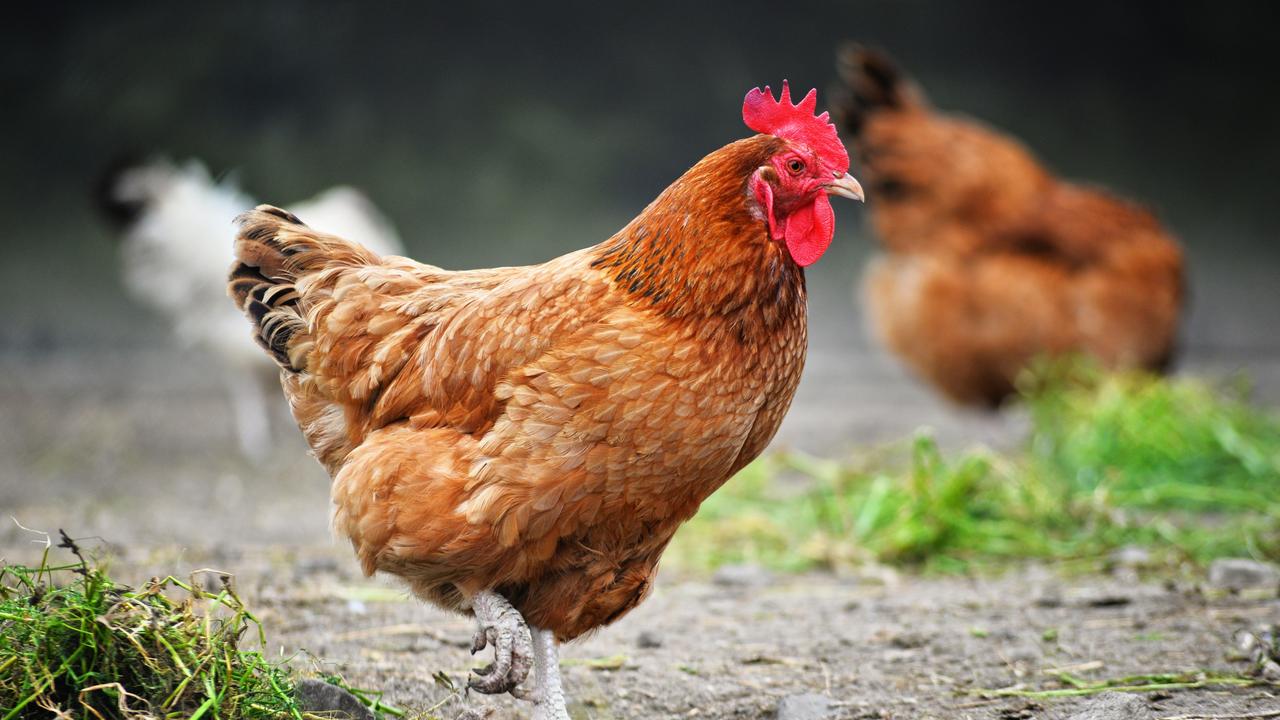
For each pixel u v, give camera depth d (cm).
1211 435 854
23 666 350
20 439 1158
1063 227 1104
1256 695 445
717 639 547
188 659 361
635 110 2783
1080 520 746
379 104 2636
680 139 2780
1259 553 660
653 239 379
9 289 2086
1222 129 2869
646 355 366
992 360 1119
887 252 1189
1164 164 2817
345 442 429
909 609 597
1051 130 2853
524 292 385
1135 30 2920
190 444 1155
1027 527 738
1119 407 912
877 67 1212
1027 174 1143
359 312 418
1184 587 608
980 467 768
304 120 2592
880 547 718
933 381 1169
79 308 2067
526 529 372
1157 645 511
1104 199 1146
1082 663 491
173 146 2444
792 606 614
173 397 1495
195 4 2595
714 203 377
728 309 372
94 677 352
